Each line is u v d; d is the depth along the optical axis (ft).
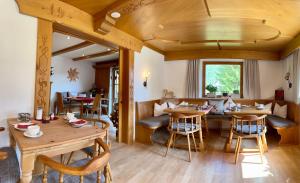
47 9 7.90
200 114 11.78
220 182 8.18
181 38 14.44
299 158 10.86
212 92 19.03
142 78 15.49
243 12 9.65
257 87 17.99
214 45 16.62
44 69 7.86
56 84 26.40
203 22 11.12
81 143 5.67
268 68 18.12
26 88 7.42
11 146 6.87
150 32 12.95
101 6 9.13
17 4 7.12
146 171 9.23
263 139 11.95
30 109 7.52
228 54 18.20
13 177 4.87
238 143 10.83
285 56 16.26
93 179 5.28
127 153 11.66
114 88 27.55
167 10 9.54
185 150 12.26
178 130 11.27
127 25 11.56
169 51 19.49
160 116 15.96
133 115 14.12
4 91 6.91
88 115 25.25
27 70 7.43
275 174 8.91
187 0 8.59
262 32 12.60
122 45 12.67
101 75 29.63
